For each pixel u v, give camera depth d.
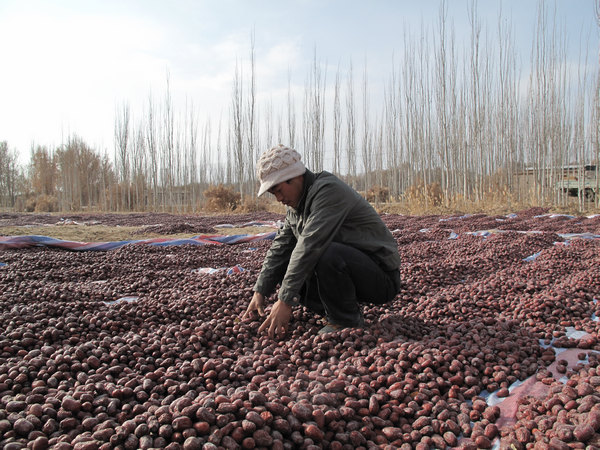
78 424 1.69
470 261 5.21
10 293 3.45
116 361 2.25
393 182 25.48
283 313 2.44
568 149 18.94
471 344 2.49
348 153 22.80
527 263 5.14
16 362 2.20
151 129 26.06
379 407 1.89
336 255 2.50
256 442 1.55
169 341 2.52
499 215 13.23
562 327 2.87
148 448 1.48
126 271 5.14
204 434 1.56
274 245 2.81
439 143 20.03
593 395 1.79
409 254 5.93
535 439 1.65
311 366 2.34
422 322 3.03
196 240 7.93
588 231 8.59
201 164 30.02
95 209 28.27
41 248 7.12
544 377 2.18
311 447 1.57
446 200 16.50
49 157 35.41
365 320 3.01
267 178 2.44
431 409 1.90
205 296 3.39
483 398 2.08
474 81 17.30
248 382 2.14
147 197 27.11
